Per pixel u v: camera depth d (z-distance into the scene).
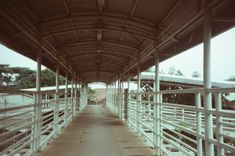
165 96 15.03
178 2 3.91
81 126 9.33
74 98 13.45
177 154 5.80
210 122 3.00
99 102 40.41
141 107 7.51
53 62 8.28
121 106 12.40
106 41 7.32
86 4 4.64
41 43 5.36
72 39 7.11
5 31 4.10
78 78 16.75
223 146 2.61
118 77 15.00
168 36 4.86
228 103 9.87
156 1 4.16
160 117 5.22
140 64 8.29
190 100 13.37
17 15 3.98
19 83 24.22
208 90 2.95
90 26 5.78
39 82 5.20
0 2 3.36
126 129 8.61
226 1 2.84
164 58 5.82
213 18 3.12
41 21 5.05
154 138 5.53
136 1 4.30
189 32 4.33
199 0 3.36
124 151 5.36
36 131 4.69
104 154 5.09
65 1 4.40
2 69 23.88
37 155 4.92
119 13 5.07
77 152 5.23
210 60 3.10
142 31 5.79
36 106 4.61
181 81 13.59
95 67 13.73
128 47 7.64
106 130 8.34
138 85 8.20
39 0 4.20
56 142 6.23
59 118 7.70
